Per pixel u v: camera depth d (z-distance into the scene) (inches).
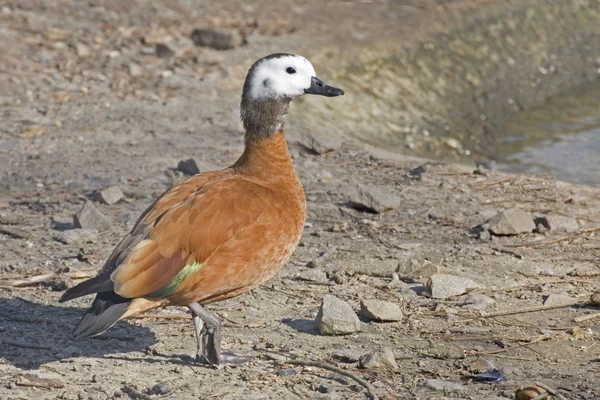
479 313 403.9
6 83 776.9
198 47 929.5
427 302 416.8
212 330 340.2
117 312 307.6
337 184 591.2
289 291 428.1
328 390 325.4
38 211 531.8
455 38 1045.2
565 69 1092.5
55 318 389.4
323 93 365.1
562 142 865.5
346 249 481.4
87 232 483.5
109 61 862.5
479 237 498.6
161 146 660.7
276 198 347.9
